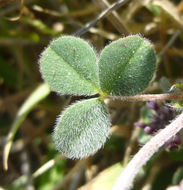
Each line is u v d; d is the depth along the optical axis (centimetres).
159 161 9
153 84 8
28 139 11
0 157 11
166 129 6
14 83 12
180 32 10
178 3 10
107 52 5
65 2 11
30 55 12
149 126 7
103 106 6
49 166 9
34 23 11
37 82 11
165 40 10
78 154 5
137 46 5
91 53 6
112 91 6
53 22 11
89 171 9
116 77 6
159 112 7
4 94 12
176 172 8
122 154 10
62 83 5
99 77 5
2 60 12
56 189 9
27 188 10
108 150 10
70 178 9
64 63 5
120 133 9
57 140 5
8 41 11
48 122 11
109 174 8
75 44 5
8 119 12
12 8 11
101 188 8
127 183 5
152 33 10
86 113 5
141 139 8
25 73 12
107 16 9
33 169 11
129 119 9
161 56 9
